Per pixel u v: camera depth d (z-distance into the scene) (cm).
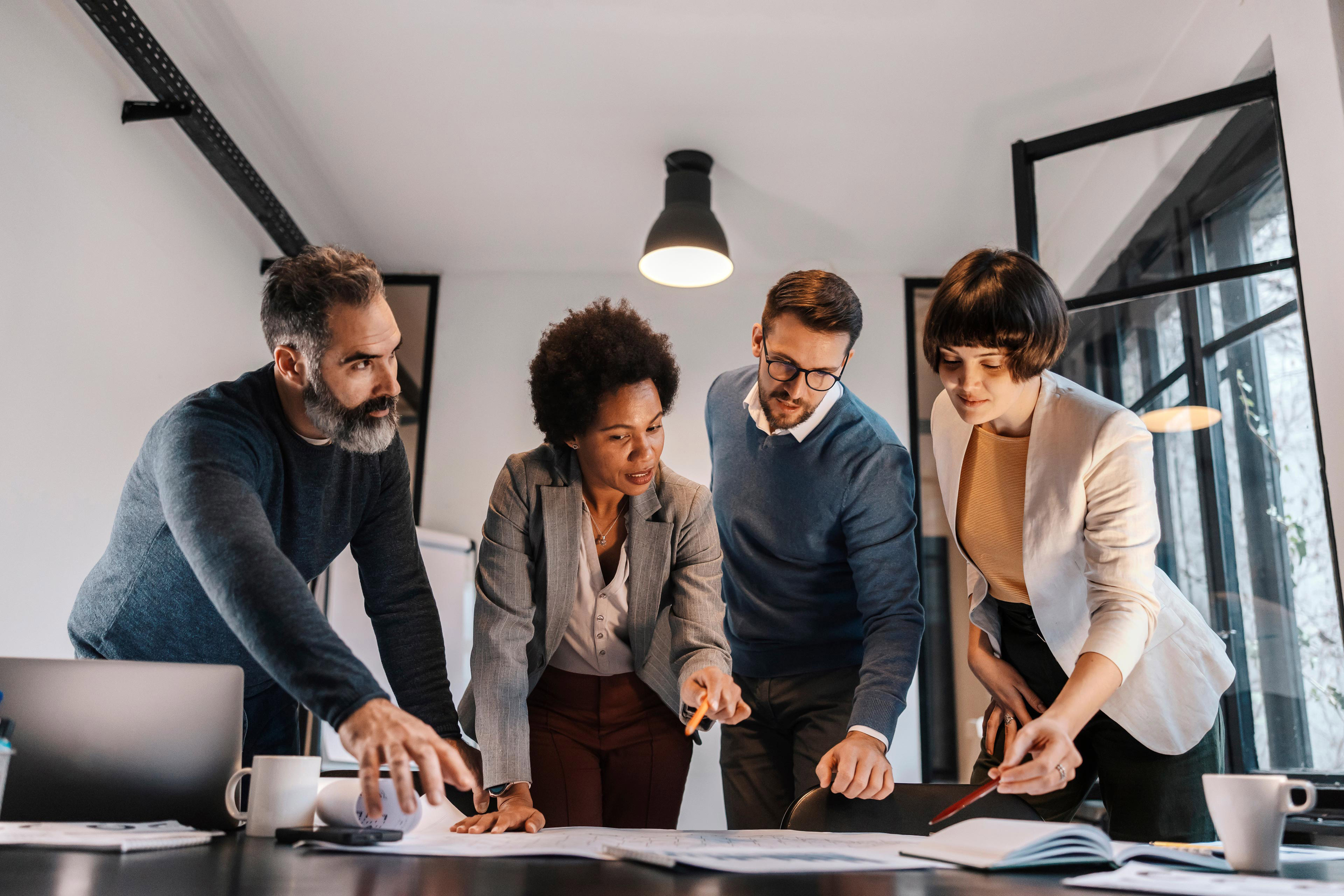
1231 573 263
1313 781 241
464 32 324
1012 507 168
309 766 111
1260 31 280
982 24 316
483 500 446
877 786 136
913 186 401
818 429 184
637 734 175
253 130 372
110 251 299
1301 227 258
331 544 157
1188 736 161
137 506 148
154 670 115
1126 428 152
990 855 88
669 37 323
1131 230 302
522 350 465
